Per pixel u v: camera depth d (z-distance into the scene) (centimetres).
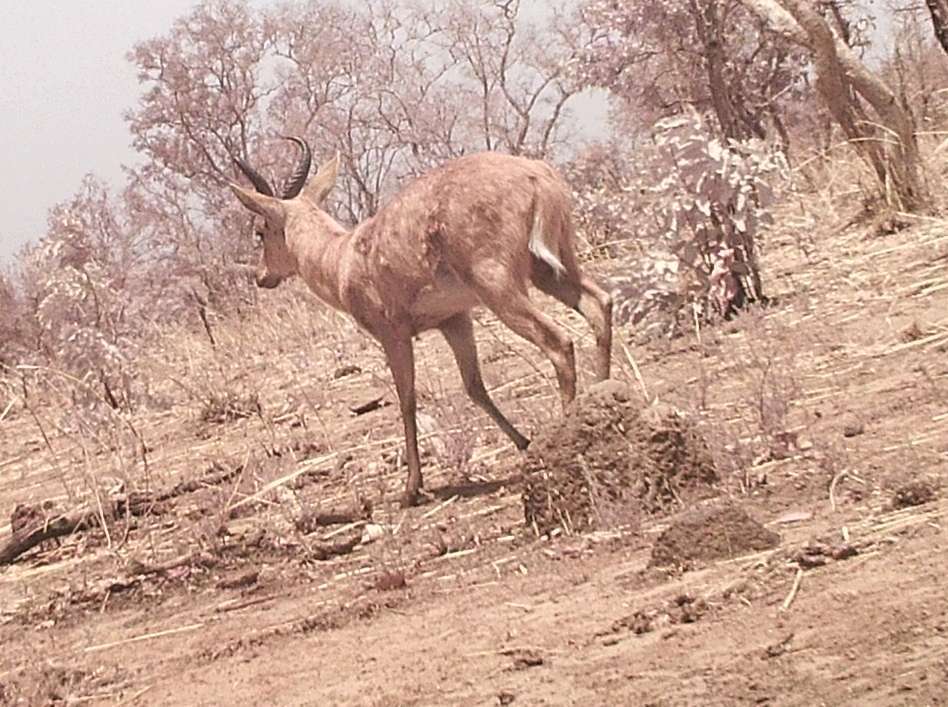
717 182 1019
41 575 824
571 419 661
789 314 977
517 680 473
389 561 689
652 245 1043
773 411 723
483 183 771
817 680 415
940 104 1530
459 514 755
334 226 924
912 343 840
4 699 593
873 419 706
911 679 400
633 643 482
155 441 1149
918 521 536
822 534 546
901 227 1195
